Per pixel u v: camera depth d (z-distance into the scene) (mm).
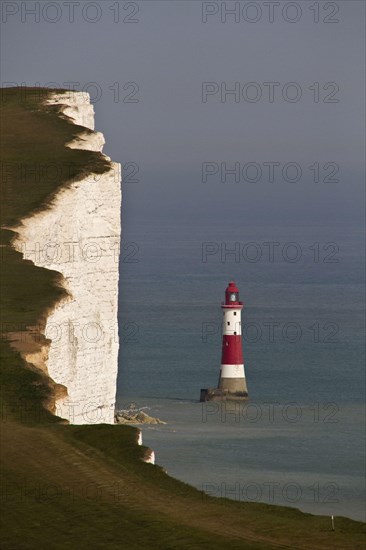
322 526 123688
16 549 117000
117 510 126875
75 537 119688
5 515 125438
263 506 130500
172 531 121125
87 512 126125
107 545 117812
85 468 139375
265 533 121125
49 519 124375
